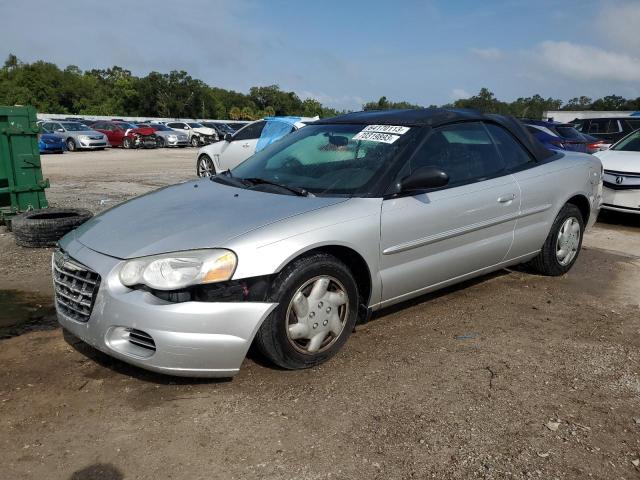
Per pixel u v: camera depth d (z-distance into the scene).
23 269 5.46
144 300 2.95
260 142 11.02
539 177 4.71
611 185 7.73
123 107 75.31
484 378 3.36
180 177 13.81
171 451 2.66
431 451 2.67
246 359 3.55
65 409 2.99
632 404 3.10
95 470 2.52
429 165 3.97
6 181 7.08
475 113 4.57
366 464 2.57
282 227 3.20
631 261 6.00
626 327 4.17
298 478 2.48
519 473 2.52
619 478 2.50
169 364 2.95
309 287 3.32
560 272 5.25
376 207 3.58
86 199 9.83
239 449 2.67
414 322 4.20
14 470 2.51
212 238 3.09
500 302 4.63
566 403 3.10
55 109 72.19
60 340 3.83
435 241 3.92
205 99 78.69
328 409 3.01
